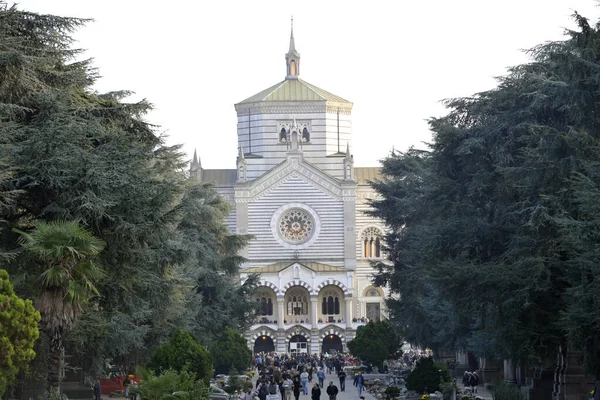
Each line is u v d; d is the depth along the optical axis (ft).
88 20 168.96
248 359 341.00
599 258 163.22
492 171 228.22
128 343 220.02
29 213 164.66
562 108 199.41
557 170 184.44
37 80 156.04
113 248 167.84
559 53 182.50
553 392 219.82
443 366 253.44
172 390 164.76
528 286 191.93
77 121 160.56
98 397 225.15
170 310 249.96
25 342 129.18
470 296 204.23
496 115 230.68
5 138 147.23
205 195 341.82
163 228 168.35
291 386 274.77
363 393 313.73
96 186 157.07
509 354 211.61
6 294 128.88
